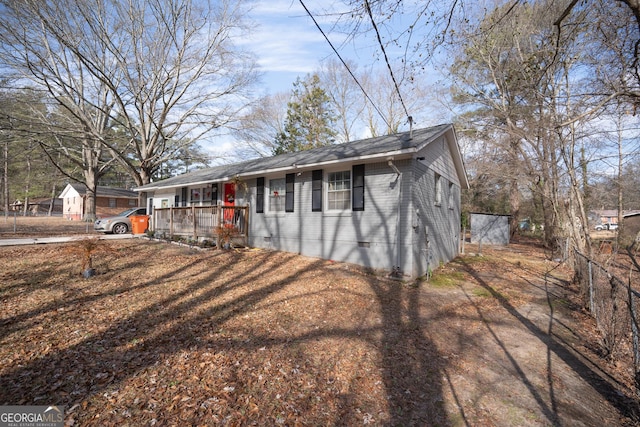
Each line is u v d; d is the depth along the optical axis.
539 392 3.13
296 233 10.19
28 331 3.98
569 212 10.23
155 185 16.30
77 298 5.37
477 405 2.88
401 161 7.89
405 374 3.38
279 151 28.16
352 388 3.09
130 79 17.81
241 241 11.64
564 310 5.93
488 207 27.11
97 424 2.42
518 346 4.24
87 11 15.59
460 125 18.45
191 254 9.84
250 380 3.13
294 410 2.71
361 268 8.39
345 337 4.28
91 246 7.05
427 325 4.88
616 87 5.51
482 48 12.00
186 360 3.45
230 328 4.41
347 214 8.92
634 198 12.54
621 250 10.43
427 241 8.52
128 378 3.05
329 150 10.99
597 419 2.73
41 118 19.25
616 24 5.16
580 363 3.79
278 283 6.88
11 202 47.47
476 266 10.35
